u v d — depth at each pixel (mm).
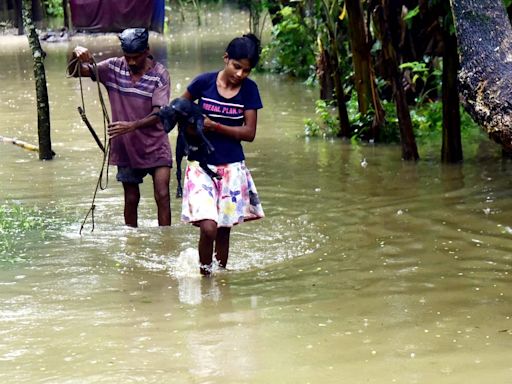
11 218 14867
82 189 16984
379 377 8531
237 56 11609
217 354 9141
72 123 24016
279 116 25000
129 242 13562
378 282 11547
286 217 14836
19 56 40219
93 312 10500
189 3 65562
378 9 18766
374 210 15117
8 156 19984
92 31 37344
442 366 8781
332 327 9914
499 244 13102
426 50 23641
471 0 12891
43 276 11922
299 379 8508
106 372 8703
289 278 11820
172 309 10594
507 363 8828
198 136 11719
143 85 14047
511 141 12477
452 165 18344
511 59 12656
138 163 14156
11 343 9508
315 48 31219
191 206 11789
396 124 21297
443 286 11328
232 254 12977
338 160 19219
